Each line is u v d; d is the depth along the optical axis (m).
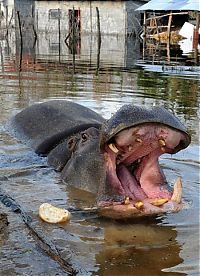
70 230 5.33
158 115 5.18
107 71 19.25
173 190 5.80
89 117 8.84
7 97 12.53
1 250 4.79
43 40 43.47
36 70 18.94
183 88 15.09
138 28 49.78
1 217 5.43
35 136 8.59
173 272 4.51
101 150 5.50
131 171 5.89
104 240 5.12
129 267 4.59
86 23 51.59
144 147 5.39
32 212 5.75
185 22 45.00
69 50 31.22
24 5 53.78
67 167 6.97
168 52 30.66
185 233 5.32
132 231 5.35
